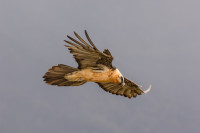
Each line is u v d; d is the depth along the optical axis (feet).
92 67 82.12
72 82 84.43
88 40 76.13
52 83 82.89
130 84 96.43
